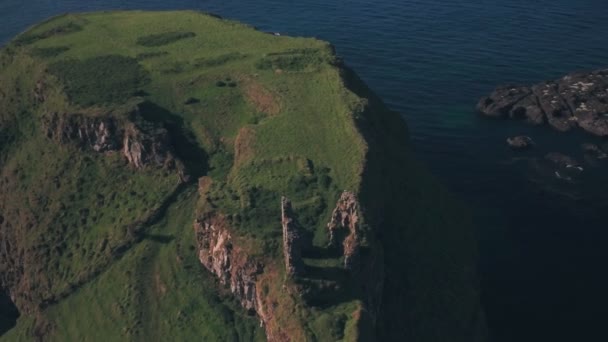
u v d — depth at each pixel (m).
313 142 136.12
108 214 142.75
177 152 146.88
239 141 141.50
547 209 167.38
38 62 178.12
